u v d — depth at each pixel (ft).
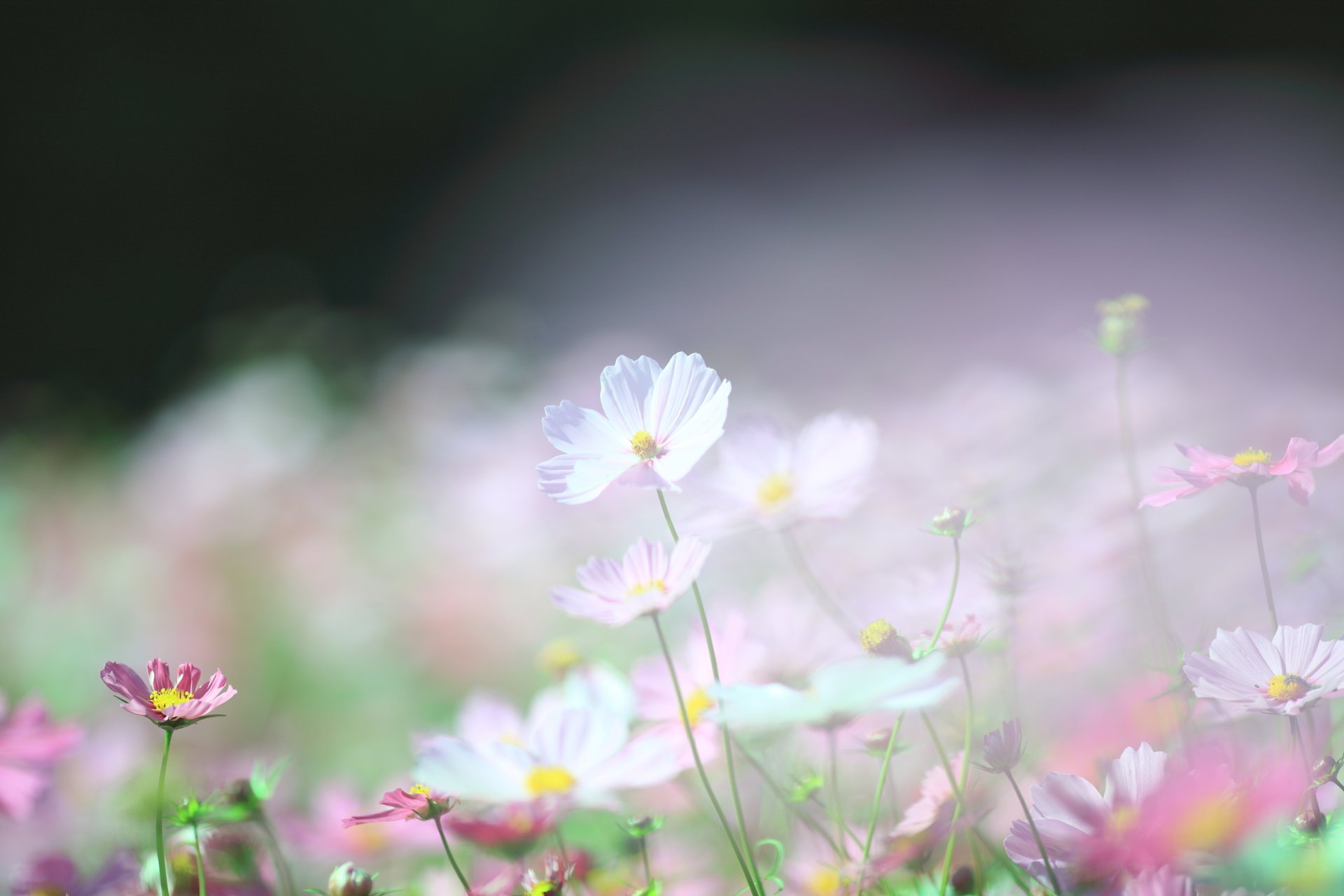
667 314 23.75
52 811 5.17
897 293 21.34
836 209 30.81
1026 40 37.42
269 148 34.35
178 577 10.31
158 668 4.18
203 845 4.53
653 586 4.18
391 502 11.02
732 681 4.45
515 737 4.72
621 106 35.86
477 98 35.86
